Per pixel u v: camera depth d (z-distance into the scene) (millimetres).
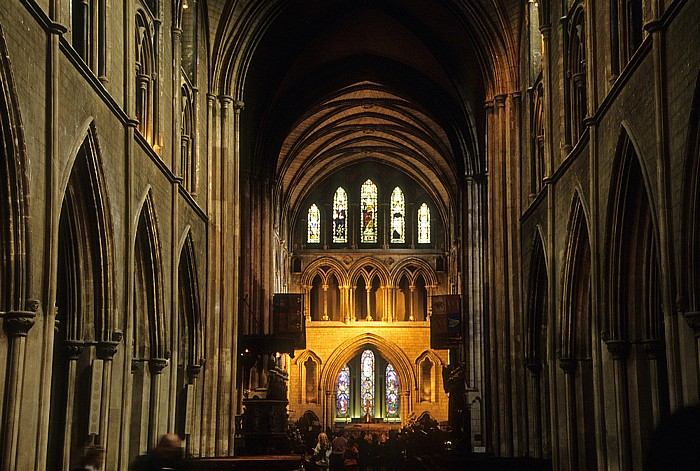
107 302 20266
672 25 15812
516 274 33219
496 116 34719
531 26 31781
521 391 32406
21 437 14898
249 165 45562
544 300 30422
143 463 9773
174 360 26781
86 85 18375
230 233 33719
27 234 14961
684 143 15086
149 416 25109
